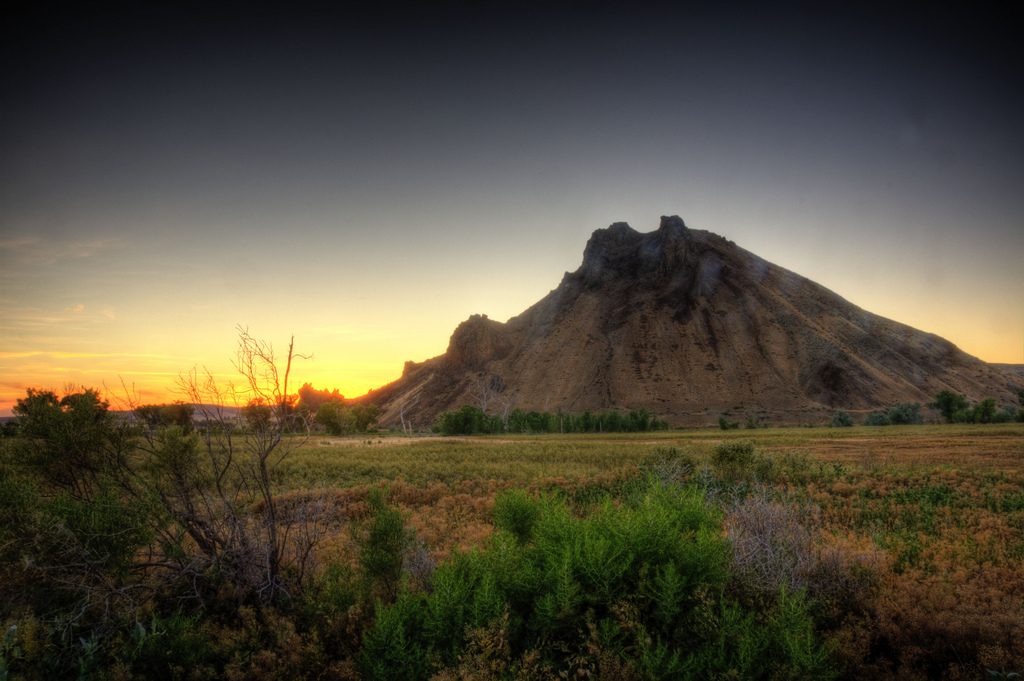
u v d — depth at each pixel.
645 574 4.64
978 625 5.10
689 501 6.68
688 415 180.00
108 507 5.73
